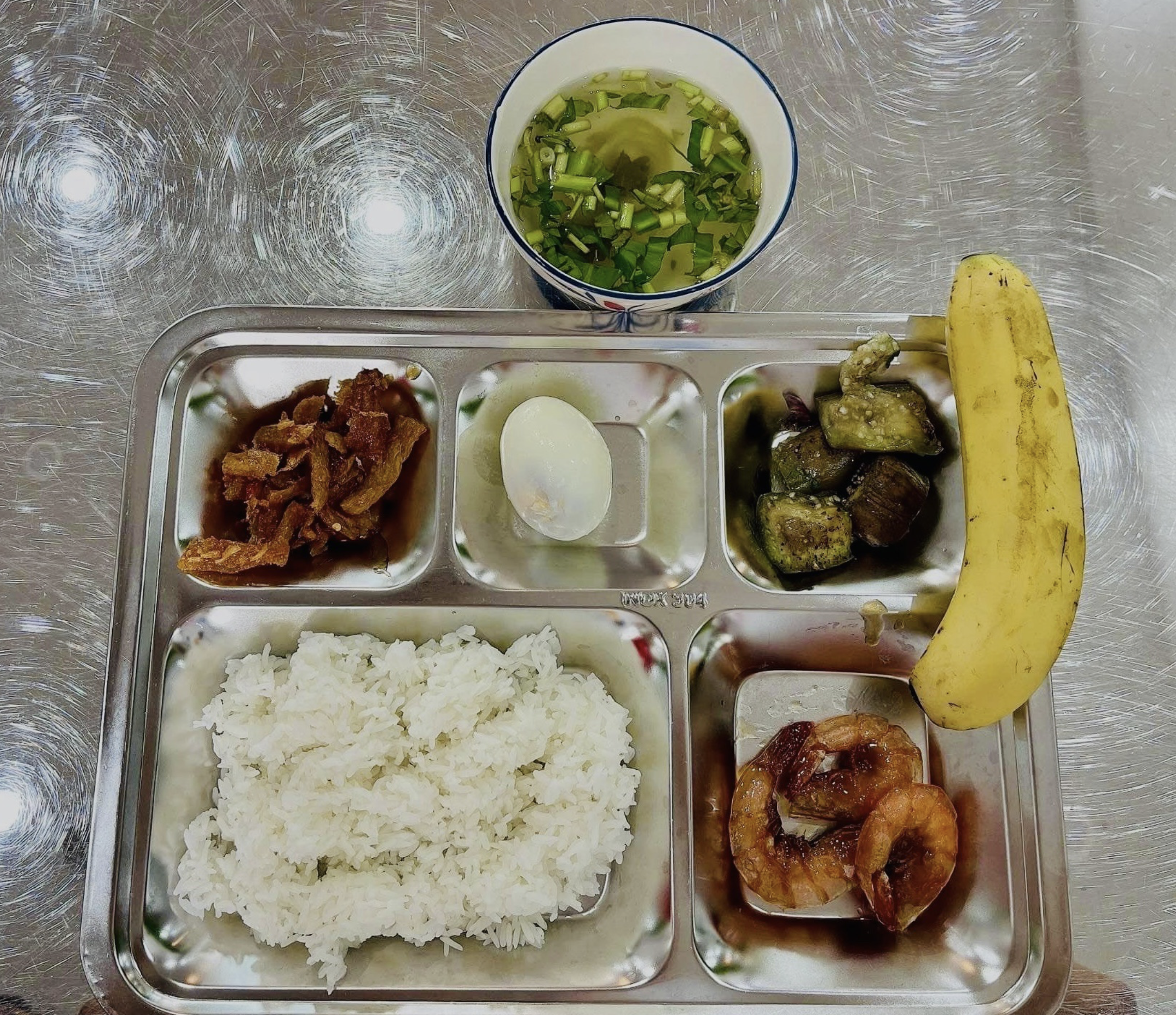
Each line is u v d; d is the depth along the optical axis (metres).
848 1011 0.31
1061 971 0.31
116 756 0.31
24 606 0.33
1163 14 0.38
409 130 0.36
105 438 0.34
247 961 0.32
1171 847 0.33
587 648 0.34
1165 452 0.35
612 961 0.32
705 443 0.33
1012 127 0.37
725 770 0.35
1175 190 0.37
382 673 0.33
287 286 0.35
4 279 0.35
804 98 0.37
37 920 0.32
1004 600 0.29
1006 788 0.33
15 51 0.36
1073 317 0.36
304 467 0.33
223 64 0.36
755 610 0.33
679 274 0.32
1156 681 0.34
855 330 0.33
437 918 0.32
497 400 0.34
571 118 0.31
